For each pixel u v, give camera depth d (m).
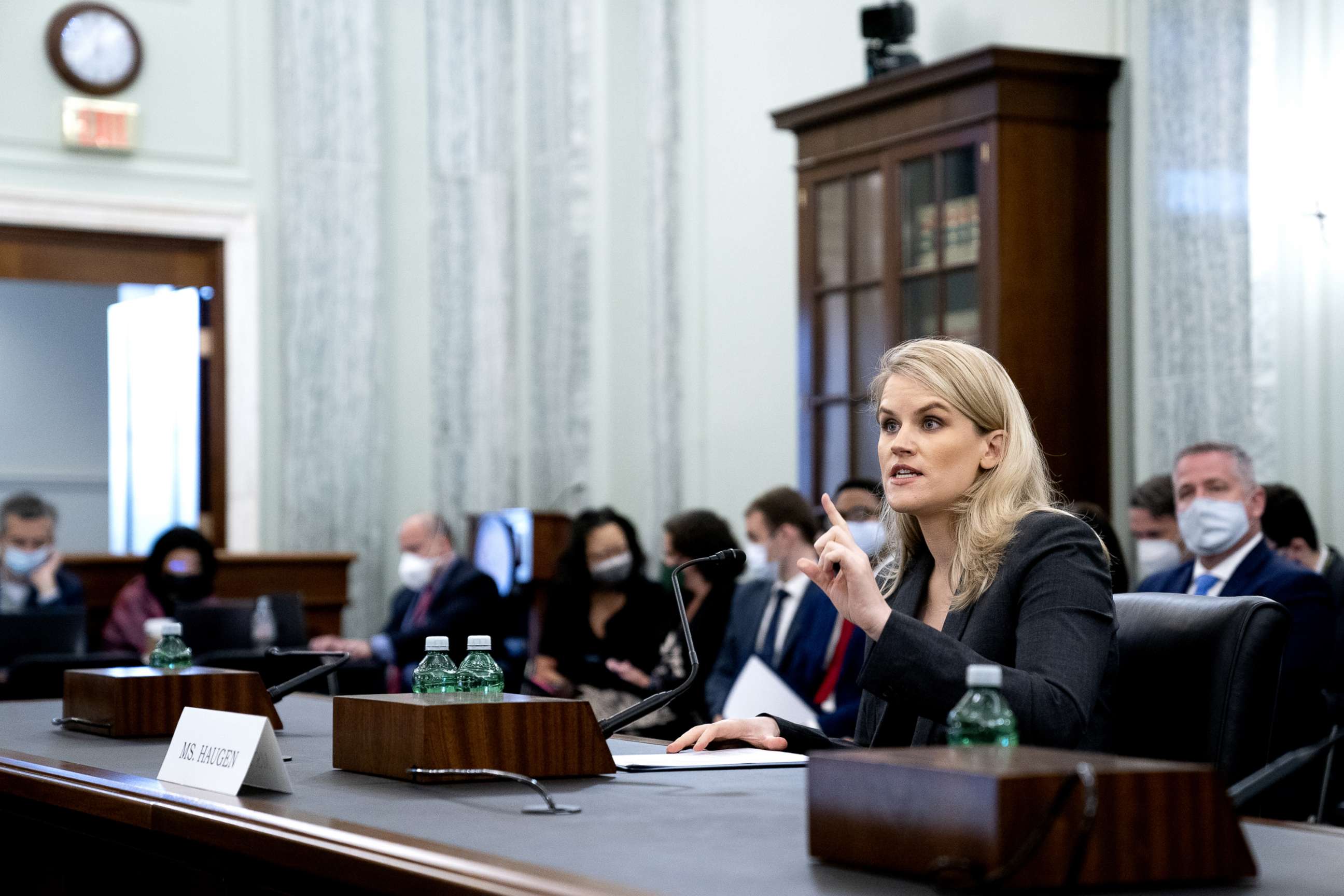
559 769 1.83
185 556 6.43
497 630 6.50
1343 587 3.93
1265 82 4.82
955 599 1.96
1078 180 5.45
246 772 1.70
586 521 4.90
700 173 7.70
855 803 1.24
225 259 8.26
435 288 8.66
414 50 8.71
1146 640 2.10
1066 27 5.69
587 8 8.12
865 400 5.70
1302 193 4.73
